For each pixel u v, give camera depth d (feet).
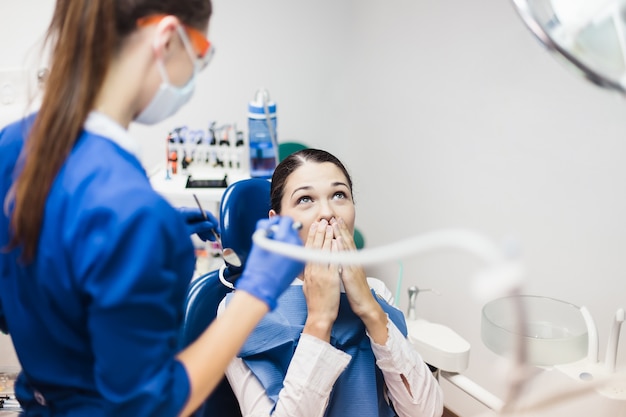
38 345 2.92
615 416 4.01
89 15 2.63
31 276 2.77
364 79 9.67
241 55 9.55
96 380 2.67
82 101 2.69
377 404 4.39
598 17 2.01
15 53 8.54
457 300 8.12
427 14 8.00
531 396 2.93
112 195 2.58
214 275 4.80
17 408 5.43
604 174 5.97
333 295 4.21
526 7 2.08
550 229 6.66
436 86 8.04
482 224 7.62
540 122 6.56
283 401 4.02
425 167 8.52
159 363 2.65
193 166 8.54
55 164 2.69
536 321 5.12
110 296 2.51
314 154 4.70
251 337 4.35
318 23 9.75
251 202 4.93
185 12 2.78
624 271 5.94
